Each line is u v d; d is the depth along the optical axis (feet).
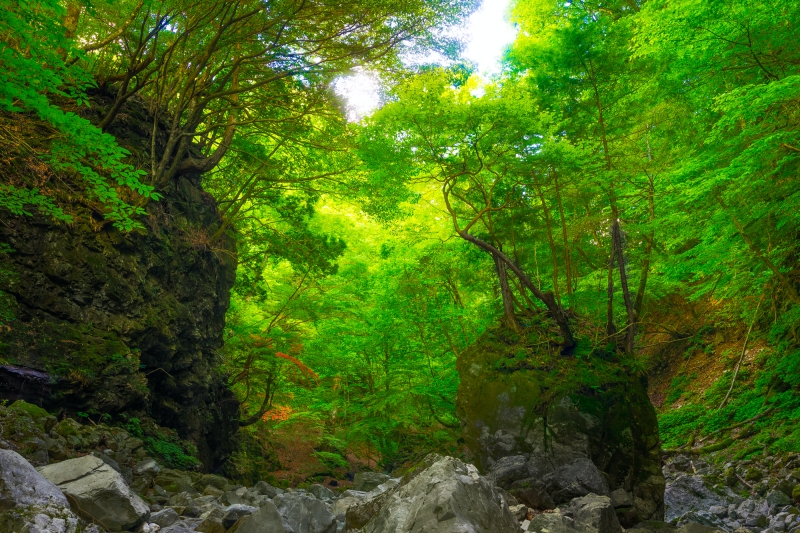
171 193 41.47
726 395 56.44
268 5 38.19
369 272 64.18
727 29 33.01
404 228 50.57
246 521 14.97
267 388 58.49
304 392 62.64
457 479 12.50
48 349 28.91
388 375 56.03
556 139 39.37
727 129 35.83
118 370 31.60
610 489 32.83
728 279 47.26
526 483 29.37
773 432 47.98
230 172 54.65
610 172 37.22
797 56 34.22
